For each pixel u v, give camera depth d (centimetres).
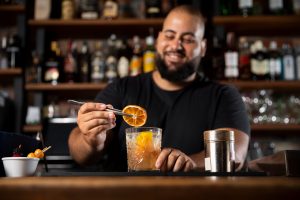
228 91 181
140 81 185
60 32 270
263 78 254
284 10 268
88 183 60
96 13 263
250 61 259
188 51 178
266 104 262
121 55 264
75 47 267
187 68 178
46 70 255
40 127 246
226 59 249
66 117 252
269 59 262
